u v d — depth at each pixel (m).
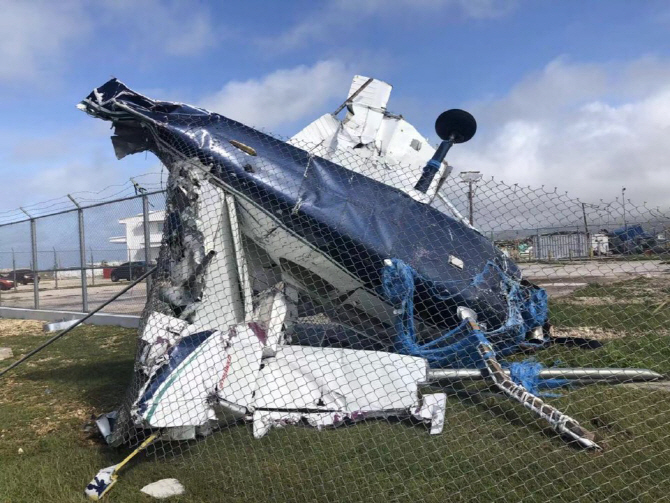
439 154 6.46
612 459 3.68
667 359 5.65
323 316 5.89
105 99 5.88
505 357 5.75
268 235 5.50
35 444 4.68
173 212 5.34
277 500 3.43
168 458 4.15
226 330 4.93
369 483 3.55
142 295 11.06
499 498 3.29
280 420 4.61
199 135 5.56
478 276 5.41
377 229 5.38
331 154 6.30
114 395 6.03
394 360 4.84
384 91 6.96
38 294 14.26
